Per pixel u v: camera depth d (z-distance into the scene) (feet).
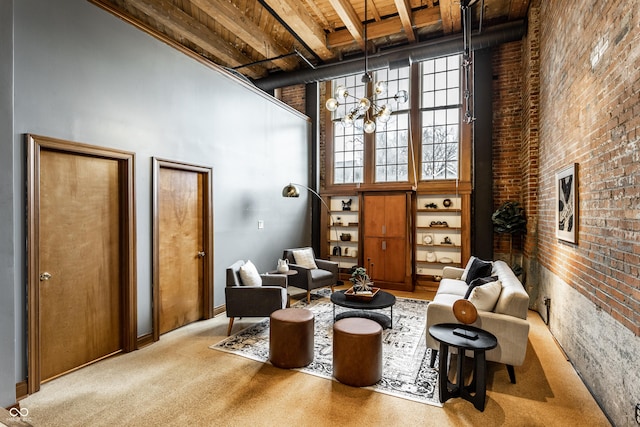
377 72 21.11
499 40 16.38
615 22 6.83
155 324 11.19
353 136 21.80
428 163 19.76
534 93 14.87
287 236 19.65
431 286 19.21
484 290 8.85
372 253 19.58
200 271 13.58
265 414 7.11
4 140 6.89
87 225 9.52
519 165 17.72
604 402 7.21
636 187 5.93
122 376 8.77
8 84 6.95
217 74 14.17
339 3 14.64
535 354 10.26
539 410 7.31
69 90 8.75
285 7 14.93
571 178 9.50
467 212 18.19
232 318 11.97
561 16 10.87
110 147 9.82
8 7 6.93
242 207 15.72
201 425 6.73
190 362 9.61
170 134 11.88
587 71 8.48
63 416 7.00
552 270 12.07
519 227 16.22
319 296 17.01
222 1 14.66
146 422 6.83
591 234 8.15
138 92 10.72
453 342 7.28
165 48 11.72
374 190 19.45
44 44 8.18
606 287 7.22
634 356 5.95
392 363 9.56
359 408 7.34
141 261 10.85
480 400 7.27
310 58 20.98
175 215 12.44
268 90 22.06
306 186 21.85
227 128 14.71
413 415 7.10
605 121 7.36
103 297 9.93
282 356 9.20
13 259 7.07
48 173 8.58
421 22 16.63
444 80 19.43
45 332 8.48
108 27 9.78
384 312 14.44
